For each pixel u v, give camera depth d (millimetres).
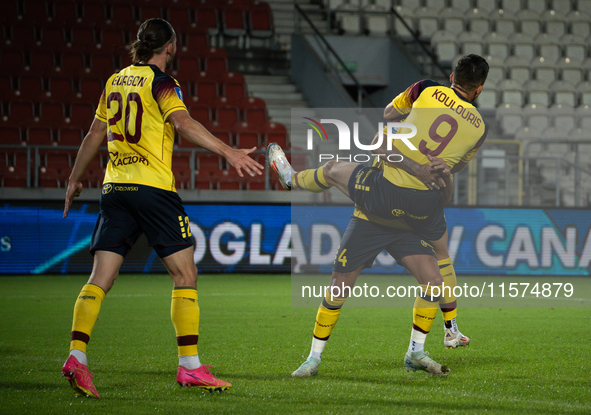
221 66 48562
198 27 51000
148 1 52344
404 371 11250
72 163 37812
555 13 58281
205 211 33000
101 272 9617
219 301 22719
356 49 49562
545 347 14023
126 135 9625
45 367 11328
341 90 42656
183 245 9758
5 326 16625
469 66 11281
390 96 49906
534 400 9109
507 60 52656
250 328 16734
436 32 52688
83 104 42250
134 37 49406
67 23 49469
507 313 20516
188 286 9727
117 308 20500
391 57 49844
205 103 44688
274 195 35188
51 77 44656
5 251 31781
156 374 10828
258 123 44312
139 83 9648
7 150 38000
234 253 33219
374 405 8750
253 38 53812
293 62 51469
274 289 26734
